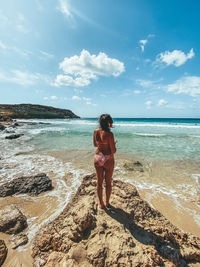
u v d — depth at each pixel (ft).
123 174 20.49
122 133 63.98
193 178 19.44
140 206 9.59
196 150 33.50
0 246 8.45
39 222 10.88
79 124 123.03
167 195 15.30
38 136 53.42
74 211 8.67
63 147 35.63
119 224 8.05
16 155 28.81
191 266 7.13
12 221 10.35
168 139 48.08
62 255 6.98
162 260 6.79
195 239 8.55
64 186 16.70
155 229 8.29
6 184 15.72
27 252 8.23
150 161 25.79
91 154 29.53
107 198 9.23
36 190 15.33
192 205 13.64
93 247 6.89
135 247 6.99
